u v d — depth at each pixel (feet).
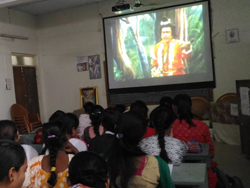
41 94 23.26
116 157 4.38
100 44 21.21
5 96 19.27
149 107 19.95
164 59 19.29
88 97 21.63
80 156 3.78
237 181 9.14
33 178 4.77
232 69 17.56
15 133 6.16
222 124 15.87
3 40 19.38
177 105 7.80
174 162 5.90
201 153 6.97
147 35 19.71
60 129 4.88
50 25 22.74
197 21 18.20
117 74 20.68
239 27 17.17
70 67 22.35
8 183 3.39
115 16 20.42
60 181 4.65
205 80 18.25
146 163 4.38
